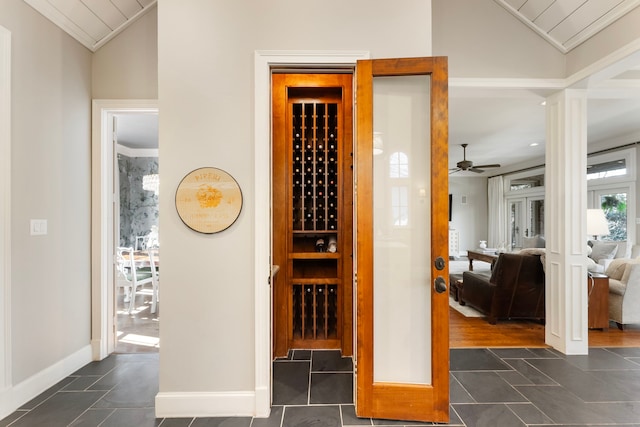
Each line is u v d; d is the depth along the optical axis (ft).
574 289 9.04
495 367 8.19
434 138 6.01
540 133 16.76
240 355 6.26
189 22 6.25
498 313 11.53
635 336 10.46
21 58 6.78
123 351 9.25
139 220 20.18
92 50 8.75
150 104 8.81
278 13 6.29
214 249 6.29
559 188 9.27
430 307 6.21
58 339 7.61
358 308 6.14
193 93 6.26
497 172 28.71
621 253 16.42
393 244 6.35
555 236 9.39
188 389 6.23
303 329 9.27
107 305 8.97
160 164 6.28
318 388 7.14
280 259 8.84
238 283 6.29
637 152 16.84
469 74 9.01
